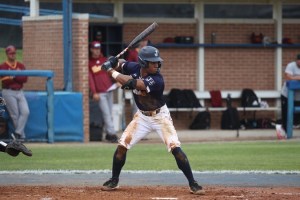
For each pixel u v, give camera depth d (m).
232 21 59.84
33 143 48.00
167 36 58.75
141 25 58.00
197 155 41.22
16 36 55.41
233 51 59.97
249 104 58.31
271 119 59.19
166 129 25.53
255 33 60.34
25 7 55.28
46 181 30.22
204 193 25.45
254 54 60.41
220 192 26.42
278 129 52.06
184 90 57.41
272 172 33.53
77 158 39.66
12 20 55.34
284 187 28.38
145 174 32.78
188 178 25.53
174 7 58.78
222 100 59.34
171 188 27.62
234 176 32.09
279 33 60.41
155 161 38.41
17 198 24.59
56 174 32.78
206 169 34.78
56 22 50.66
